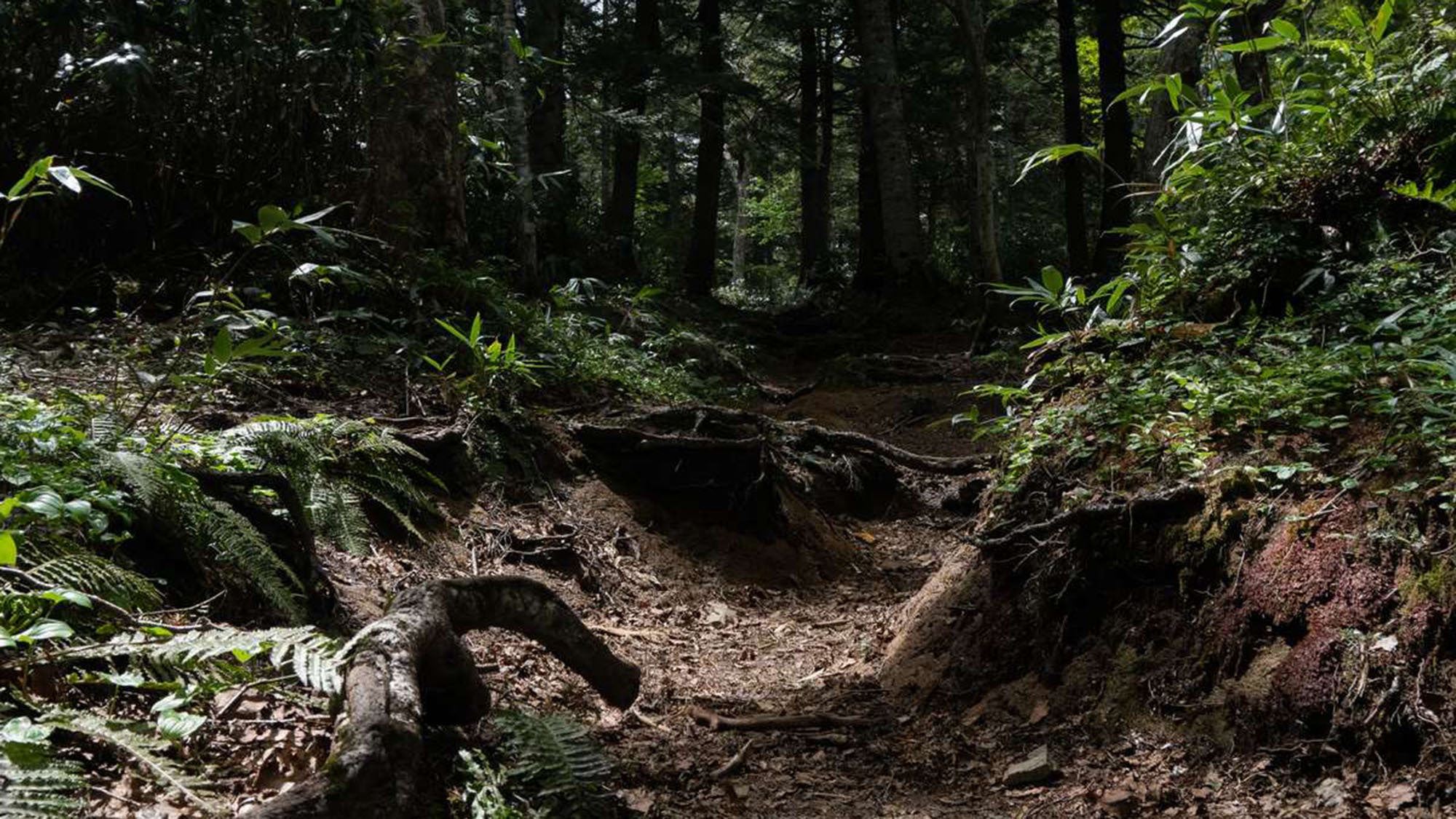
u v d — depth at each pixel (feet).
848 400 40.98
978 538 15.64
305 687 10.74
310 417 20.89
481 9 50.78
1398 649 10.37
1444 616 10.21
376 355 25.14
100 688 9.82
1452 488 11.00
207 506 12.83
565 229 63.31
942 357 50.19
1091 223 123.75
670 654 18.95
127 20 22.95
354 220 29.19
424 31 31.48
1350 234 17.56
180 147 26.78
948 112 98.53
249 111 27.61
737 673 18.12
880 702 15.44
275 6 28.02
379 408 22.89
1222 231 18.34
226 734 9.89
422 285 27.94
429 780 9.92
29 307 23.85
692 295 66.90
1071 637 14.05
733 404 37.50
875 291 74.59
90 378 19.27
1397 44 18.84
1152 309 18.21
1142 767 11.61
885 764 13.08
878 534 28.66
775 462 27.43
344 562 16.90
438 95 31.60
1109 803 10.89
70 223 25.63
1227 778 10.93
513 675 15.28
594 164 127.65
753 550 24.56
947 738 13.60
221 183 27.07
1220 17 19.48
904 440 36.24
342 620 14.60
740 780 12.68
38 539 10.89
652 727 14.73
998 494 16.78
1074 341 18.30
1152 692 12.42
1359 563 11.27
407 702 9.14
